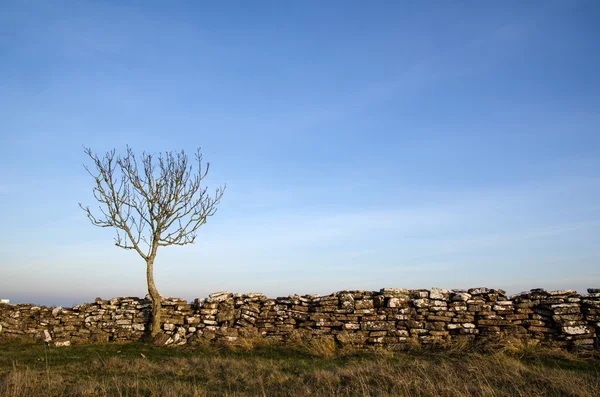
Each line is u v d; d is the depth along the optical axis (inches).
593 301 586.2
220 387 425.1
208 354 601.9
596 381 422.0
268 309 679.7
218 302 700.0
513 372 438.6
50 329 718.5
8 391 371.9
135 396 382.0
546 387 399.2
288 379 451.2
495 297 625.9
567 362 519.2
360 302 647.8
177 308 703.7
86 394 380.8
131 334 697.6
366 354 583.2
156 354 602.5
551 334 587.8
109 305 725.9
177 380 445.7
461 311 620.7
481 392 382.9
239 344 633.0
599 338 568.7
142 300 729.6
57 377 431.5
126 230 698.2
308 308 671.8
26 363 536.7
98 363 523.2
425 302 631.8
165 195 721.6
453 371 451.5
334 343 618.2
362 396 385.1
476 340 595.8
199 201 754.8
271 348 621.3
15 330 721.6
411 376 433.1
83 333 703.1
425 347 594.2
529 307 609.6
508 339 573.9
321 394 391.5
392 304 638.5
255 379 451.5
